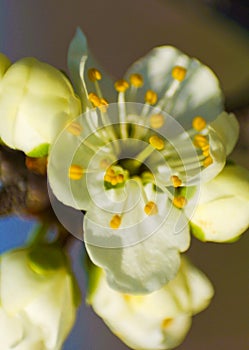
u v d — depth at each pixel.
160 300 0.11
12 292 0.11
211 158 0.11
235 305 0.15
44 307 0.11
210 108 0.11
